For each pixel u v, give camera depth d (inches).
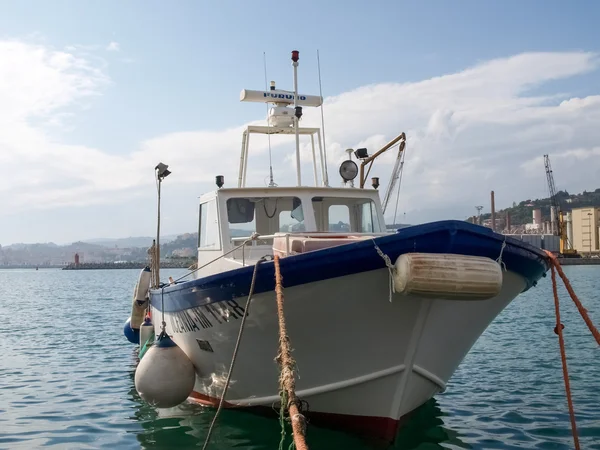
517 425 327.6
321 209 349.4
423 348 261.1
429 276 214.7
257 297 254.7
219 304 274.5
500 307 283.9
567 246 5339.6
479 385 426.3
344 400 275.6
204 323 294.8
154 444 297.7
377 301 243.4
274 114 404.8
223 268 328.5
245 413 316.5
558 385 422.0
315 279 239.8
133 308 522.3
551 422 332.2
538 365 494.6
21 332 800.3
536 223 7770.7
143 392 312.3
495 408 363.6
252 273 250.2
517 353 553.6
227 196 341.7
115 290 2082.9
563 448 289.3
